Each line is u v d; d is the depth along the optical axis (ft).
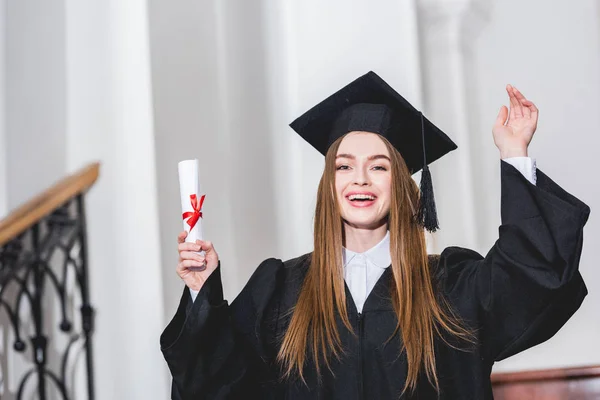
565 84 21.74
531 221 10.08
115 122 15.79
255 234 17.51
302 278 11.34
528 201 10.17
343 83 17.88
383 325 10.61
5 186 16.21
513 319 10.32
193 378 10.50
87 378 15.29
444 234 20.44
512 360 20.25
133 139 15.67
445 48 21.18
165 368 15.26
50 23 16.30
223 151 17.17
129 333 15.35
